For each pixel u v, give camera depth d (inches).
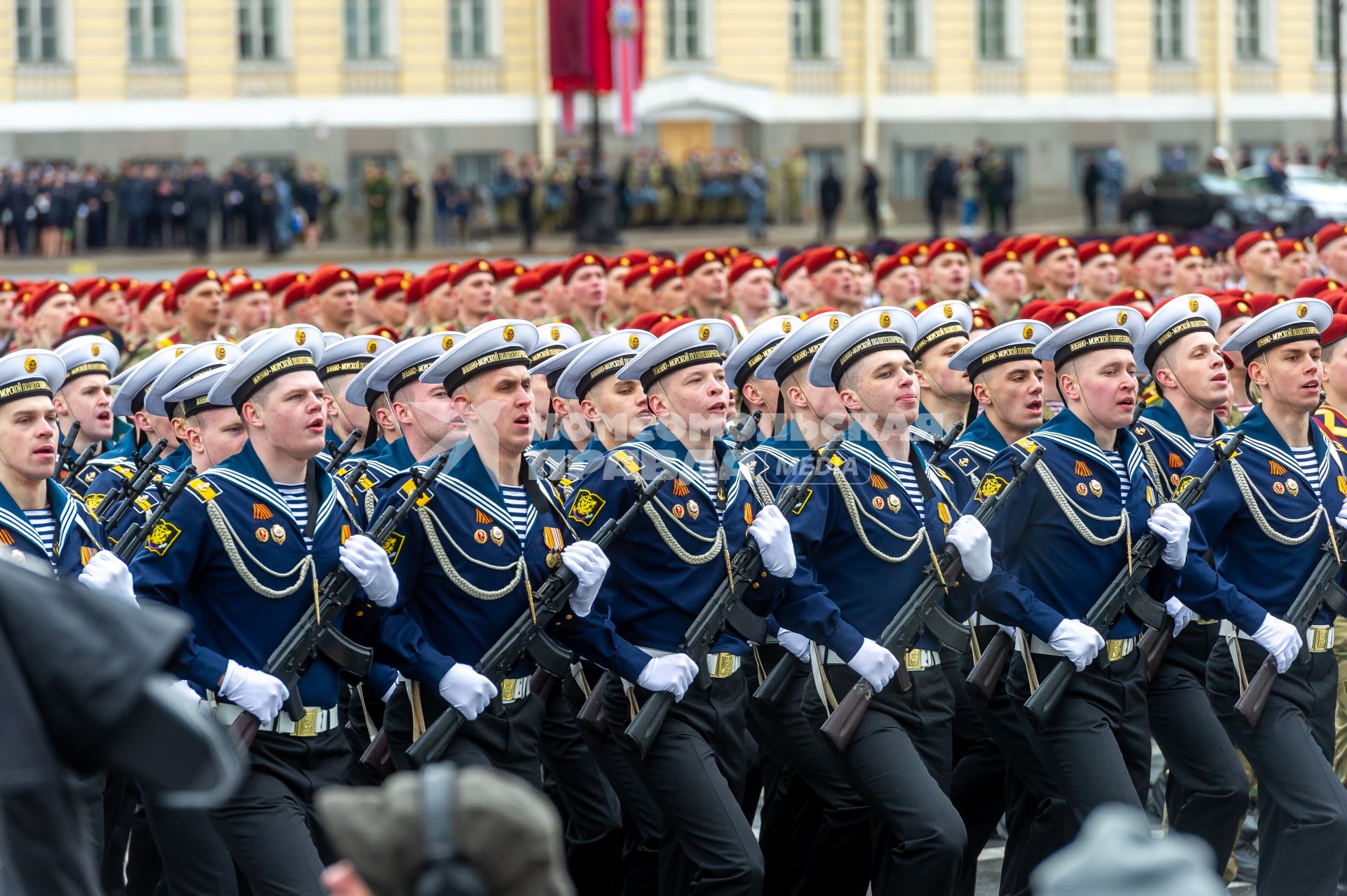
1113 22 3437.5
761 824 542.3
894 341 502.9
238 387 447.2
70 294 1000.9
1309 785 491.2
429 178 3142.2
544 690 505.7
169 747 236.1
